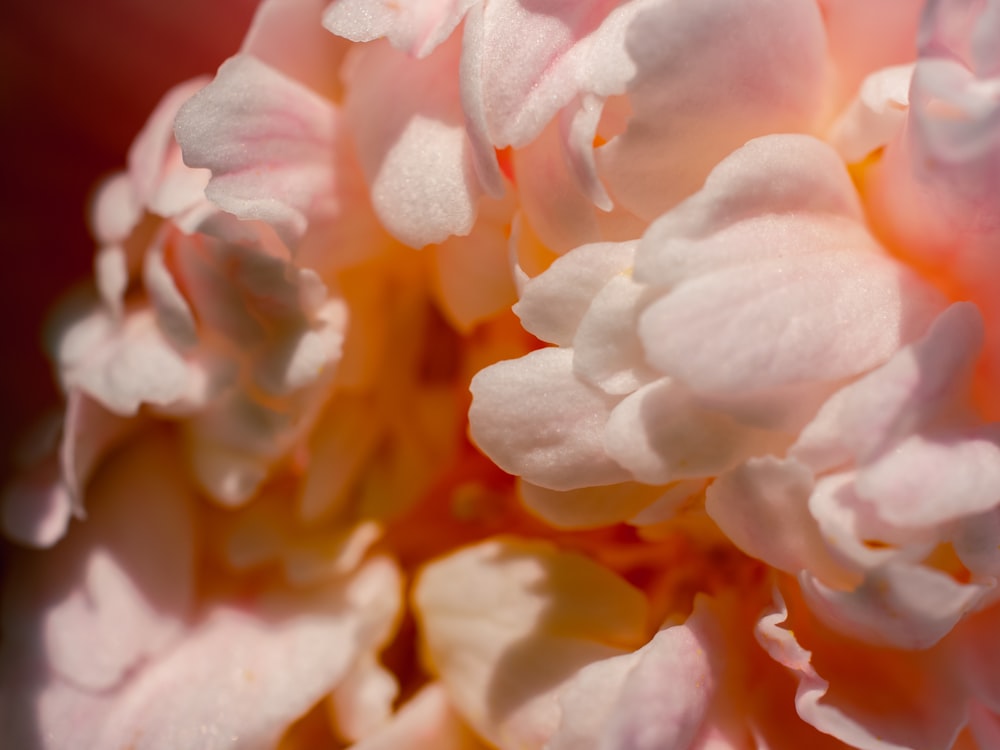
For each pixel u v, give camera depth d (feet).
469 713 0.39
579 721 0.36
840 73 0.36
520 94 0.36
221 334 0.39
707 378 0.34
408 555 0.42
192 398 0.39
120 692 0.40
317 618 0.40
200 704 0.39
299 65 0.38
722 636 0.37
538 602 0.39
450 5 0.36
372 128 0.37
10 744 0.40
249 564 0.41
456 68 0.37
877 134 0.36
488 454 0.36
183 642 0.40
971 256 0.35
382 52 0.38
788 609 0.37
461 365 0.42
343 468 0.41
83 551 0.41
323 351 0.38
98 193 0.41
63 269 0.45
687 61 0.35
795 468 0.34
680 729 0.35
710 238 0.34
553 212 0.36
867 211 0.36
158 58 0.44
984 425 0.34
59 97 0.44
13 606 0.41
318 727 0.41
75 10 0.43
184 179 0.38
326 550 0.41
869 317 0.35
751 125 0.36
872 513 0.34
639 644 0.38
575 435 0.36
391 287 0.41
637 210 0.36
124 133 0.45
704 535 0.38
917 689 0.36
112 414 0.40
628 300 0.35
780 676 0.37
